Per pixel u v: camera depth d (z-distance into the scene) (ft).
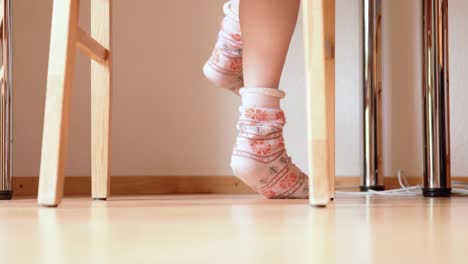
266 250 1.14
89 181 6.26
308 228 1.65
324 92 2.64
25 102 6.23
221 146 6.48
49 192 2.92
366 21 6.08
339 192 5.57
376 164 6.07
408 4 6.68
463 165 6.63
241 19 3.53
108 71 4.01
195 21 6.49
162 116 6.44
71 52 2.96
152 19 6.45
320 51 2.62
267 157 3.80
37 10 6.30
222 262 0.96
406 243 1.27
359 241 1.31
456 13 6.68
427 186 4.95
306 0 2.62
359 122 6.25
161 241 1.30
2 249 1.18
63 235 1.46
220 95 6.48
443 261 0.98
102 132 4.06
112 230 1.59
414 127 6.65
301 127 6.56
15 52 6.25
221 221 1.91
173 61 6.47
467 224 1.82
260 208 2.74
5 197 4.58
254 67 3.64
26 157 6.21
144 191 6.35
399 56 6.67
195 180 6.43
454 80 6.65
